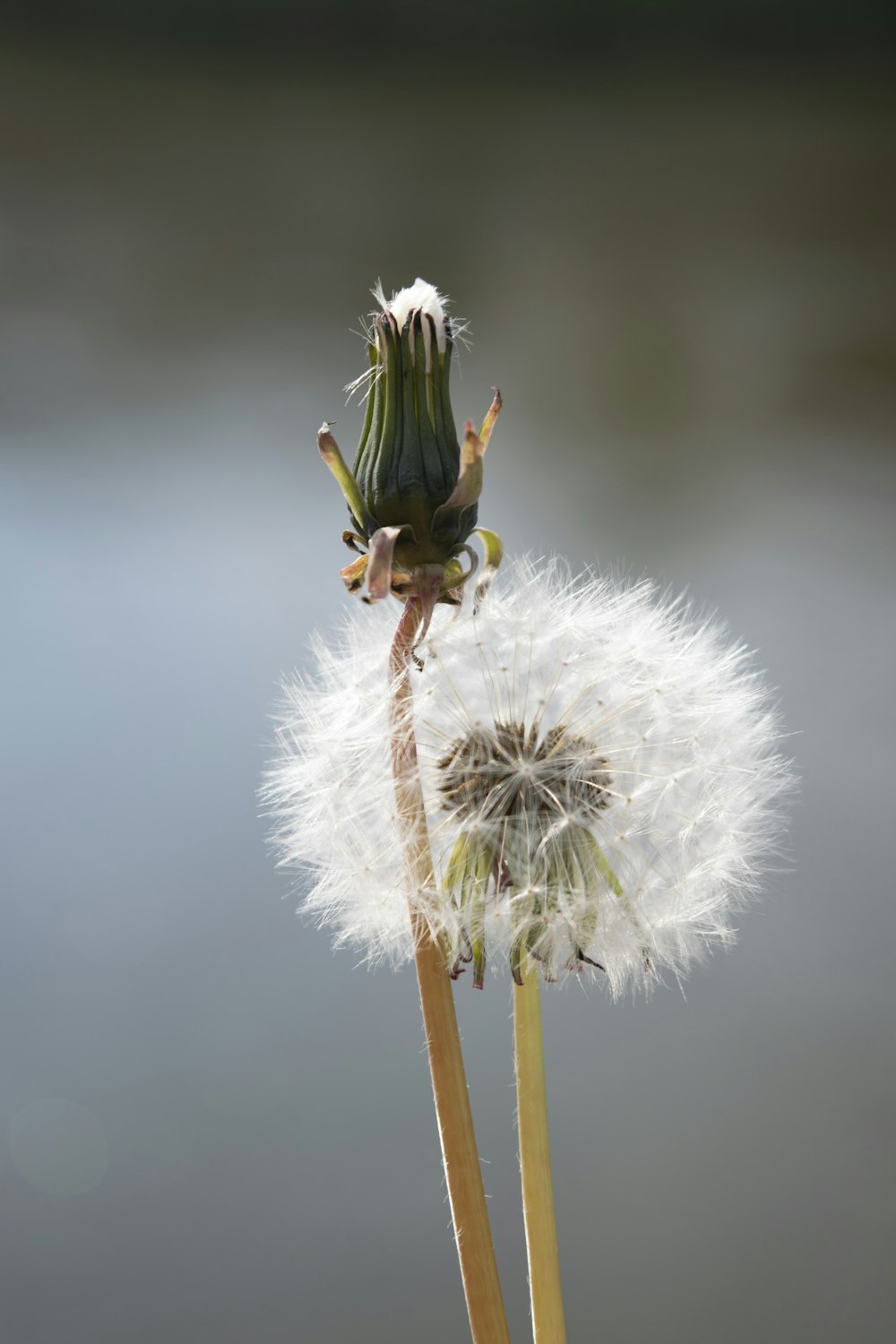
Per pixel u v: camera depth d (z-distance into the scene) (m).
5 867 0.98
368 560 0.37
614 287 2.63
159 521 1.60
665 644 0.40
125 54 3.92
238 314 2.37
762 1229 0.66
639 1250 0.65
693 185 3.30
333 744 0.39
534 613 0.39
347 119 3.75
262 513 1.61
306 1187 0.70
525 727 0.39
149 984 0.86
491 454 1.85
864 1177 0.70
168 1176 0.71
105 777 1.09
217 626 1.35
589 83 4.20
